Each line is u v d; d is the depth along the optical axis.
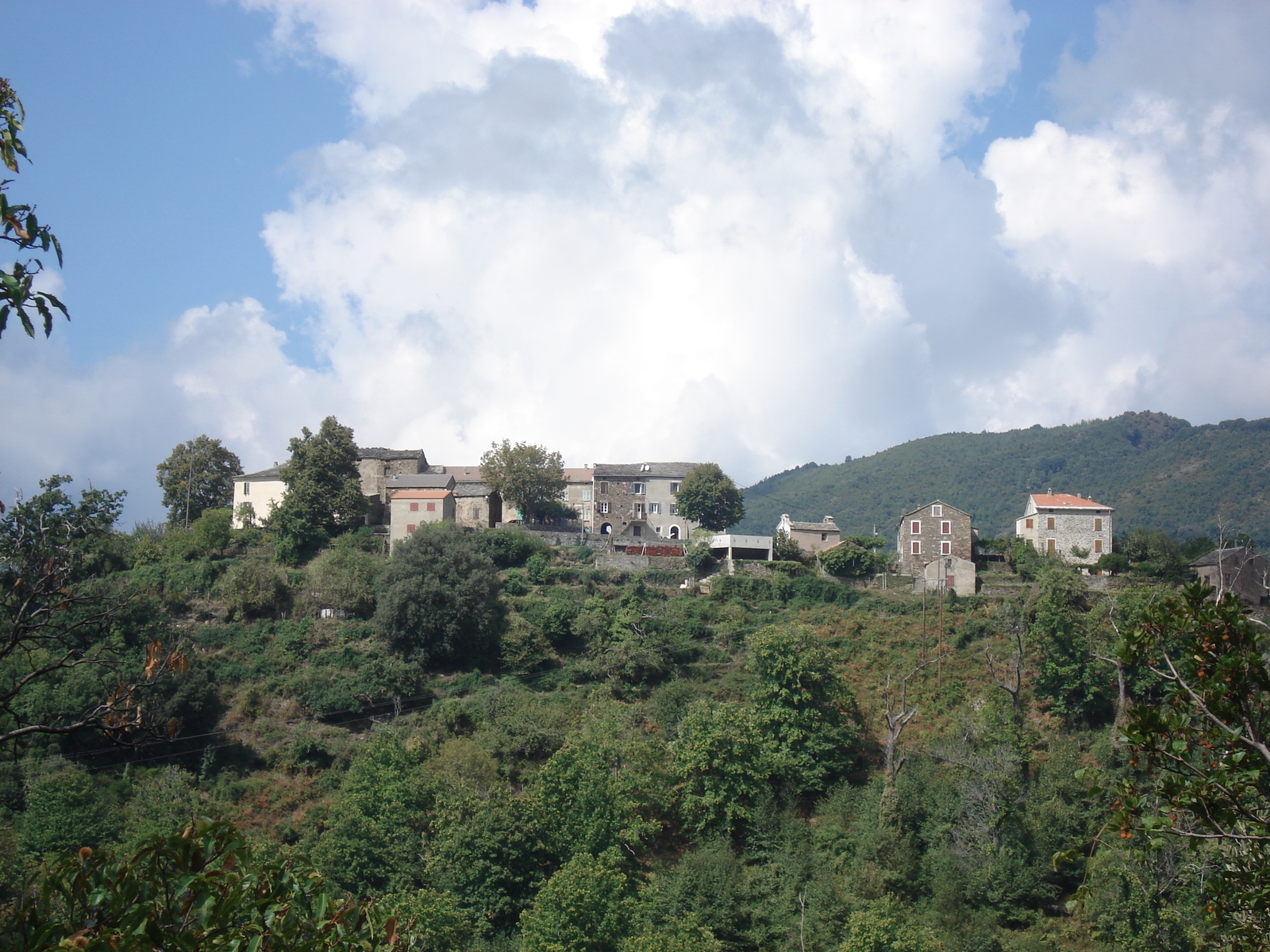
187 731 67.19
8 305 13.41
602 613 85.56
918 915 53.62
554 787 59.12
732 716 64.62
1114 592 86.19
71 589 17.98
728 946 51.25
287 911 14.77
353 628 82.56
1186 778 17.09
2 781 54.78
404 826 56.38
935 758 65.69
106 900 14.01
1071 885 56.38
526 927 47.47
